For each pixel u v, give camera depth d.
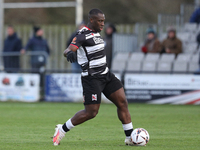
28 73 46.12
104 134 24.34
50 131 25.48
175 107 39.66
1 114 34.41
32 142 21.45
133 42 55.53
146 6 109.00
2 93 46.22
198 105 41.53
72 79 44.41
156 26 61.22
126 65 50.91
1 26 60.06
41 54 51.47
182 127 27.22
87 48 19.17
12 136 23.55
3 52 53.44
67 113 35.16
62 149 19.25
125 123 20.39
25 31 65.81
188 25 59.06
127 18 107.19
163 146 20.17
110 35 52.62
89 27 19.45
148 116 32.97
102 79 19.50
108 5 107.12
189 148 19.64
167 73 43.50
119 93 19.97
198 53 50.81
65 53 18.73
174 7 110.00
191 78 42.12
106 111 36.59
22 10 103.19
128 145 20.47
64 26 64.56
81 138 22.89
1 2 60.09
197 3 66.44
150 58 50.72
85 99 19.53
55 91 44.97
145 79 42.88
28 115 33.75
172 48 50.47
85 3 106.38
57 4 98.75
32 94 45.47
